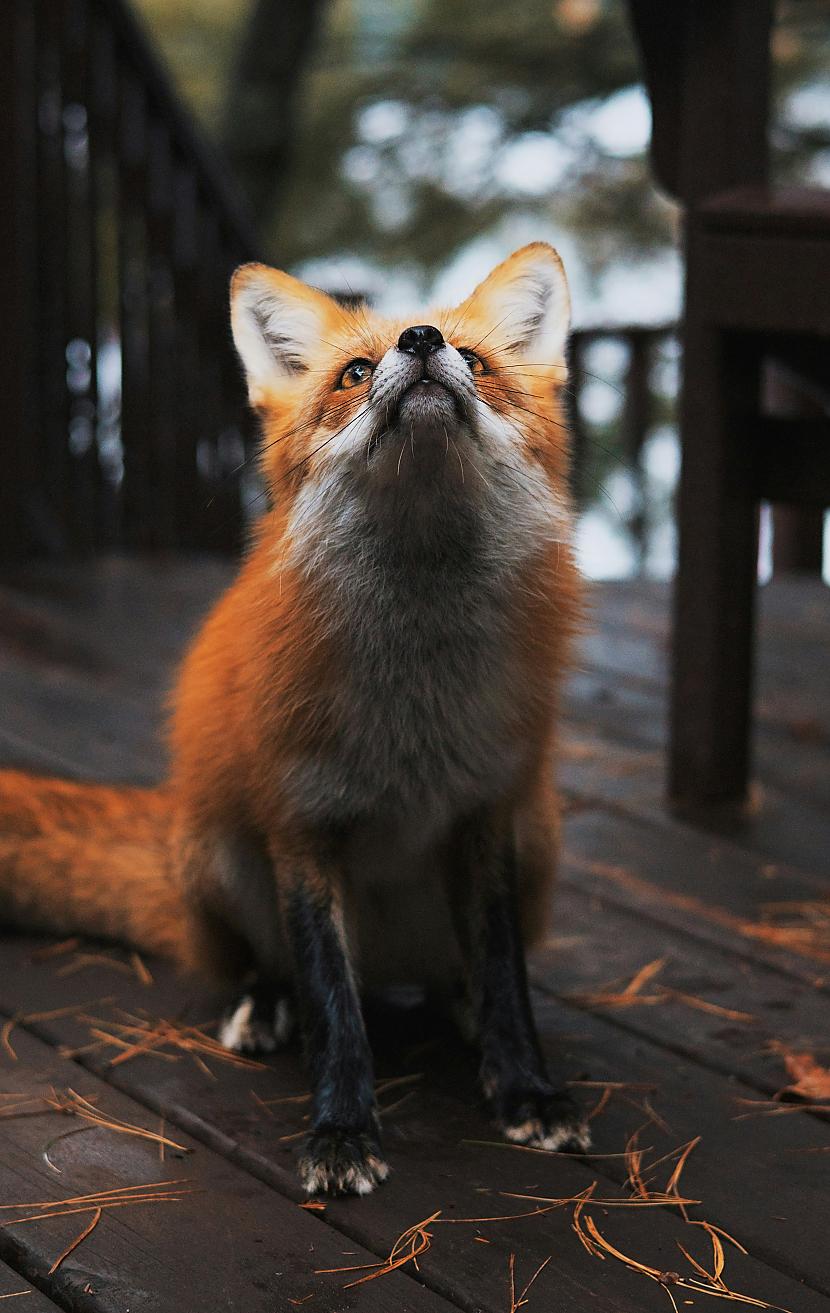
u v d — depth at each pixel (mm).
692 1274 2082
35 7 6520
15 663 5230
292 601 2512
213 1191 2273
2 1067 2701
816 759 4738
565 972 3201
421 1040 2916
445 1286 2043
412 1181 2338
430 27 10391
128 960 3244
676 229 10234
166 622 5961
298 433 2658
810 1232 2209
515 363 2760
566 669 2719
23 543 6766
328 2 10859
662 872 3777
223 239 8133
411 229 10445
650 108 4230
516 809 2701
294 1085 2668
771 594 7164
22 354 6559
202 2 12414
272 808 2576
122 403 7395
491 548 2531
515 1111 2502
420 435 2367
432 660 2529
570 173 10289
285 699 2496
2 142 6316
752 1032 2922
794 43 9391
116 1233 2141
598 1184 2342
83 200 7078
